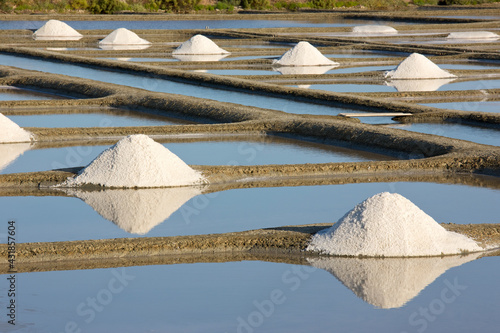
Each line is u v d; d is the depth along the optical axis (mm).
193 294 7477
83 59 28016
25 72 24469
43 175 11961
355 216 8797
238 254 8727
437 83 23703
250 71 26500
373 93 20656
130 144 12070
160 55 31188
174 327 6676
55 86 22375
